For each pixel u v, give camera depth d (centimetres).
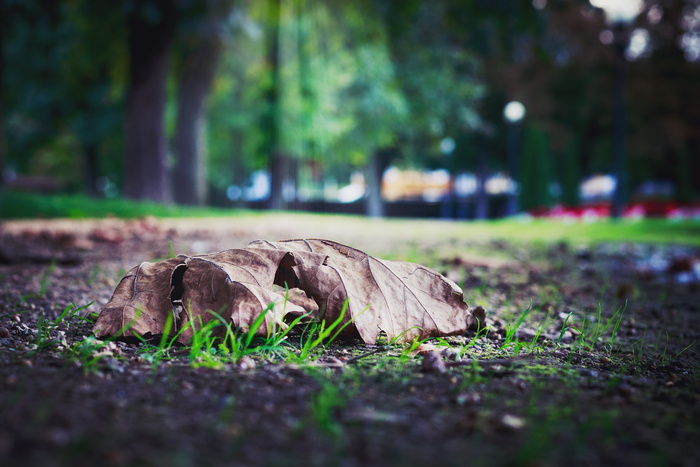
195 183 2205
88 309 335
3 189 1574
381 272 263
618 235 1259
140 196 1847
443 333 253
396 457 138
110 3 1567
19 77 2420
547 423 163
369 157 3784
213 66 2206
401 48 2828
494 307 400
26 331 267
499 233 1273
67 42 2116
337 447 143
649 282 583
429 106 2967
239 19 1714
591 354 271
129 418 155
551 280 554
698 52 3219
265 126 2814
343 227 1327
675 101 3186
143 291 255
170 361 219
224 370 208
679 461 141
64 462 125
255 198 4234
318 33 2739
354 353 243
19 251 630
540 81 3438
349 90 2892
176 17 1678
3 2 1508
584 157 3725
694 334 341
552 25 2366
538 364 238
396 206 4675
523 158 2853
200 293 246
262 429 152
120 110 2584
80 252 665
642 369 245
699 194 3703
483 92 3316
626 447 149
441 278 267
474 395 187
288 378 201
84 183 3400
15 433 139
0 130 1634
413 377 209
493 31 2044
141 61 1831
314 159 3378
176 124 2211
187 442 141
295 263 257
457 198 4538
